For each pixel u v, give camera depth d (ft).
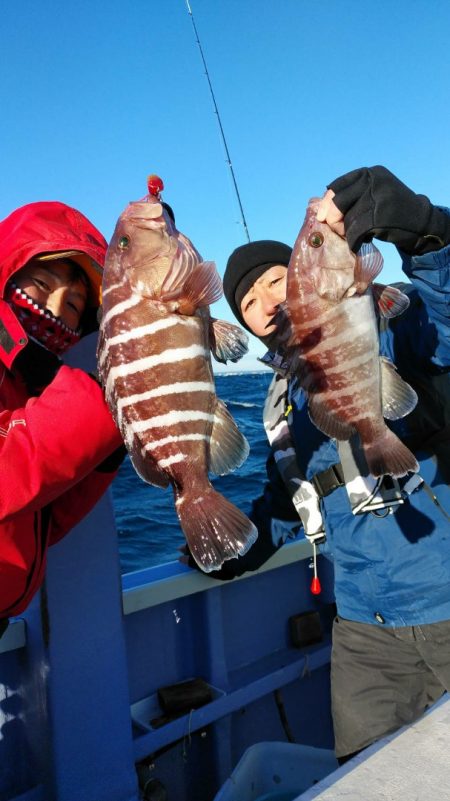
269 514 8.72
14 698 7.50
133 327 4.52
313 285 5.77
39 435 4.48
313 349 5.89
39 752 7.13
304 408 7.79
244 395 78.74
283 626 10.23
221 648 9.14
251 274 8.74
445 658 6.82
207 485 4.66
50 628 6.82
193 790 8.53
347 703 7.36
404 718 7.18
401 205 5.15
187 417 4.58
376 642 7.30
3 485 4.45
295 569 10.50
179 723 8.20
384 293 5.93
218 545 4.52
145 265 4.52
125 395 4.51
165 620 9.05
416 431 6.93
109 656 7.19
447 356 6.55
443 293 5.74
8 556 5.19
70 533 6.98
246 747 9.30
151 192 4.98
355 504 6.85
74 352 7.07
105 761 7.11
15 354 5.15
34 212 5.54
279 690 9.72
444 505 6.89
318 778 8.37
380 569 7.06
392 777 3.76
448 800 3.56
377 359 5.82
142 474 4.51
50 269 5.63
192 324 4.56
